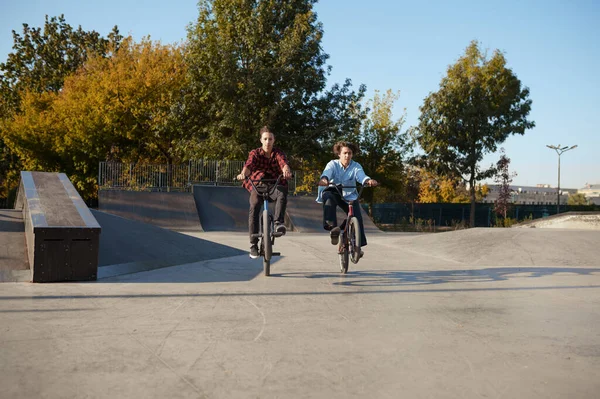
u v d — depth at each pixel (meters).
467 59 38.22
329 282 5.37
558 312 3.99
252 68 25.70
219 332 3.25
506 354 2.86
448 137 37.41
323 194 5.96
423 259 7.81
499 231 9.41
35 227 4.89
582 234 8.91
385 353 2.86
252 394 2.21
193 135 27.86
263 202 5.86
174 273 5.79
